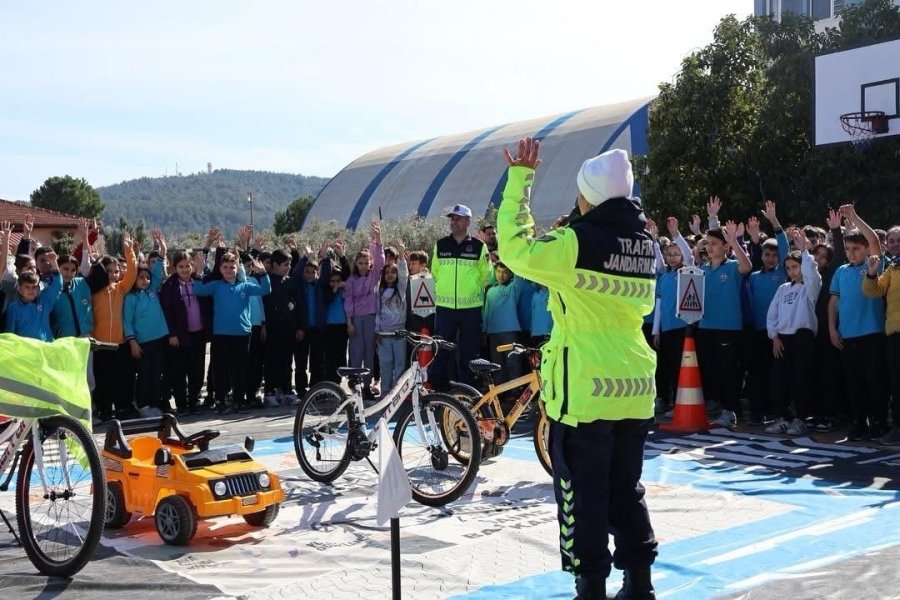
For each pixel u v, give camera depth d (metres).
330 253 12.70
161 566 5.00
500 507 6.18
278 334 11.88
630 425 3.80
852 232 8.50
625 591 3.91
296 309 11.97
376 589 4.52
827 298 9.16
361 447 6.74
